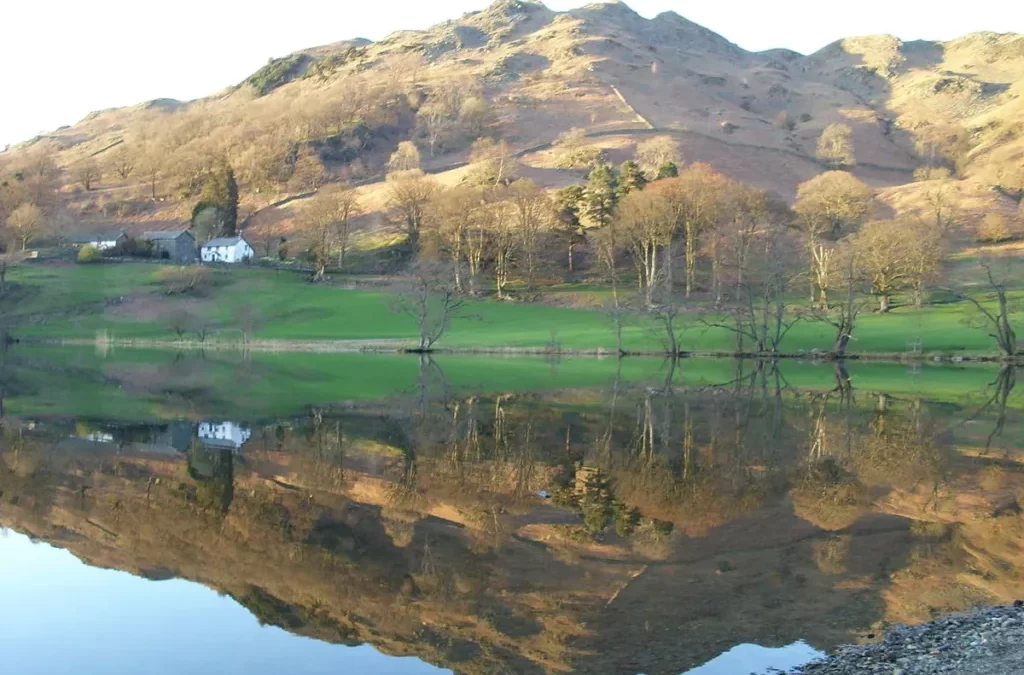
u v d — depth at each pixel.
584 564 21.11
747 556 21.66
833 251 101.44
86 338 112.50
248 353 98.56
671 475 31.30
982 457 35.09
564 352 92.50
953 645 15.46
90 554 22.47
